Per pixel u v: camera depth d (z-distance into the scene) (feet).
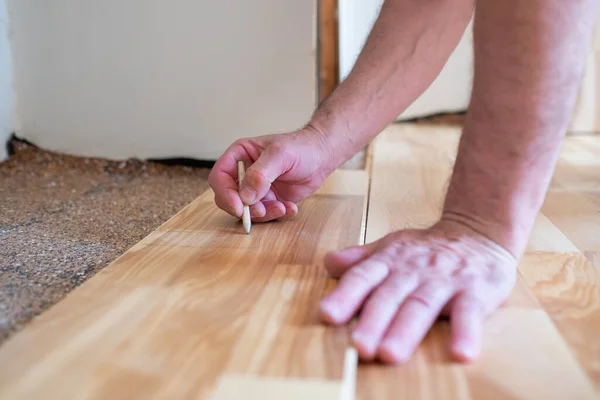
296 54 4.74
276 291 2.19
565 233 3.18
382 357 1.77
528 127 2.07
